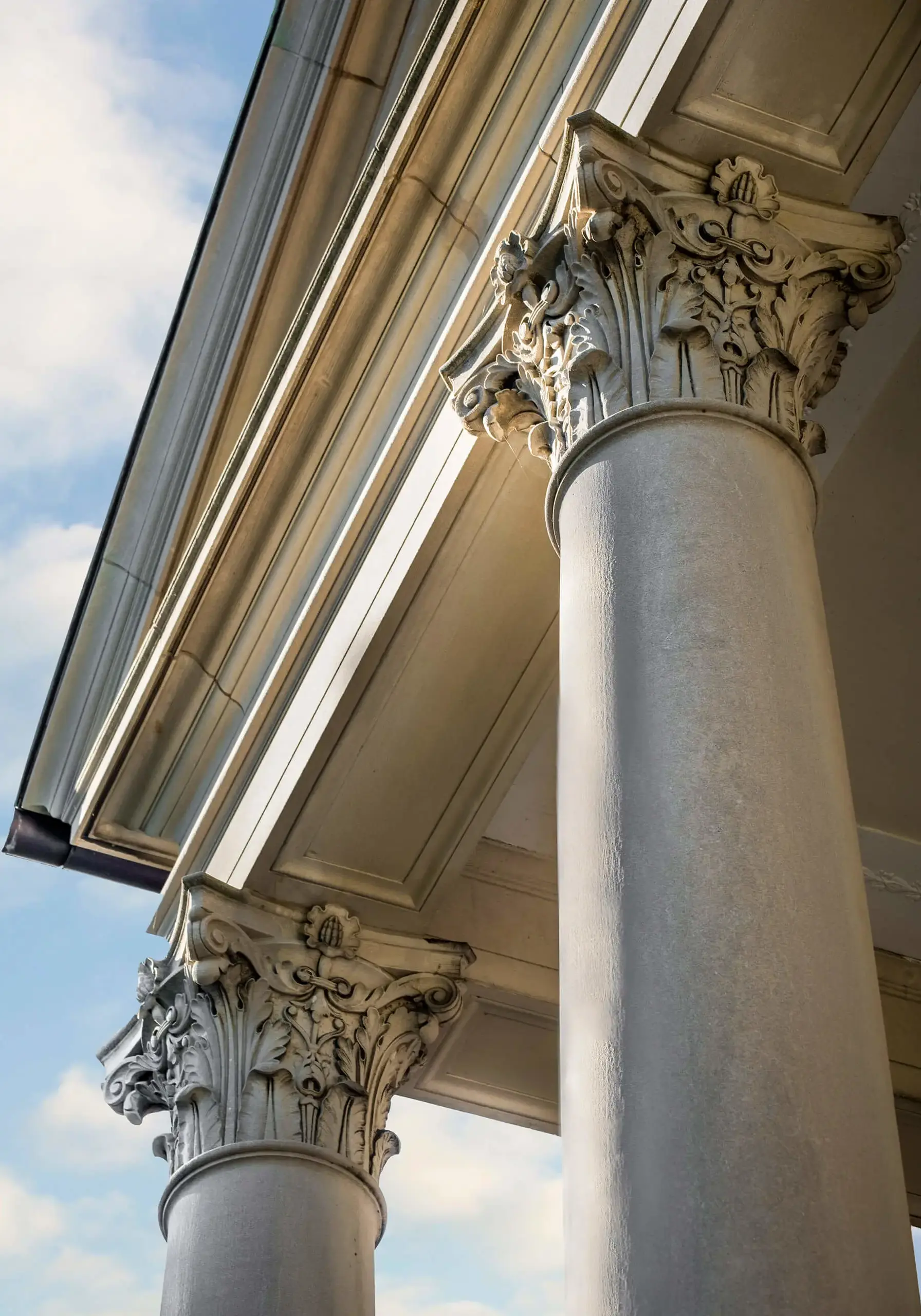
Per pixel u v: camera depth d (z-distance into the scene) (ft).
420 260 37.73
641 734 23.71
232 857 42.29
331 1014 41.09
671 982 21.09
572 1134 21.43
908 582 44.57
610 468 27.48
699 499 26.25
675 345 28.91
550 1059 45.01
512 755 41.11
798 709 23.91
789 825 22.44
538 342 31.35
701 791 22.75
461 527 36.81
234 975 40.73
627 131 31.09
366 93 43.27
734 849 22.09
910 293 36.01
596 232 29.71
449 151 36.32
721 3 29.76
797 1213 18.86
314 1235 37.70
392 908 42.68
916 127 31.96
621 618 25.22
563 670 26.09
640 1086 20.52
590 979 22.18
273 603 42.50
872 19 30.55
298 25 43.32
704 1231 18.95
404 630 38.27
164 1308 37.17
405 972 42.63
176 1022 41.45
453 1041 44.45
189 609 42.91
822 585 44.73
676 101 30.73
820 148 31.63
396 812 41.42
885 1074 20.80
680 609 24.79
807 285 30.94
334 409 39.86
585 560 26.58
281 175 44.73
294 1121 39.45
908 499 42.80
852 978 21.24
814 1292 18.24
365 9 41.98
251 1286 36.52
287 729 41.19
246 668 43.55
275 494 41.14
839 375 31.68
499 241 35.12
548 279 31.53
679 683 23.94
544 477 35.96
